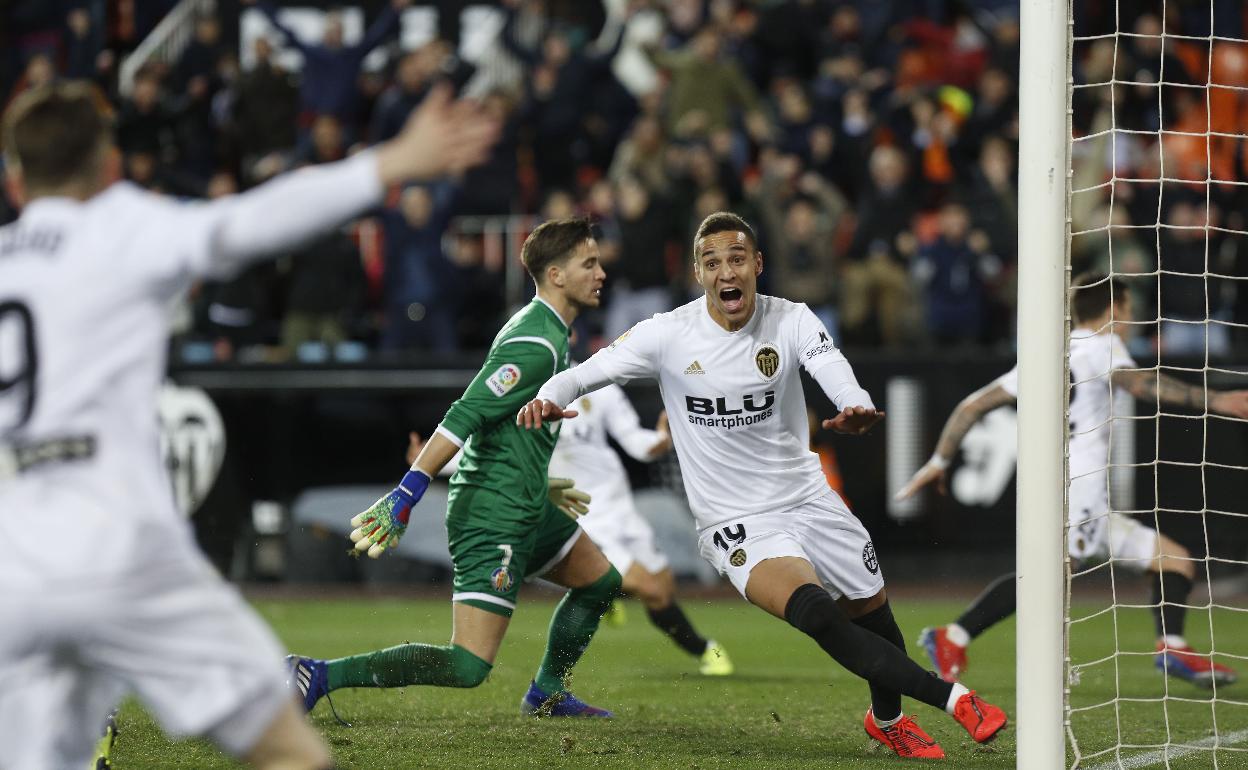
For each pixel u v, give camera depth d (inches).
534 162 2031.3
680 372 718.5
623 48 2237.9
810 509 721.6
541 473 777.6
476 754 700.7
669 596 1070.4
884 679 661.9
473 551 765.3
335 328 1777.8
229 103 2016.5
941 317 1784.0
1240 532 1640.0
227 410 1694.1
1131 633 1385.3
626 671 1095.0
